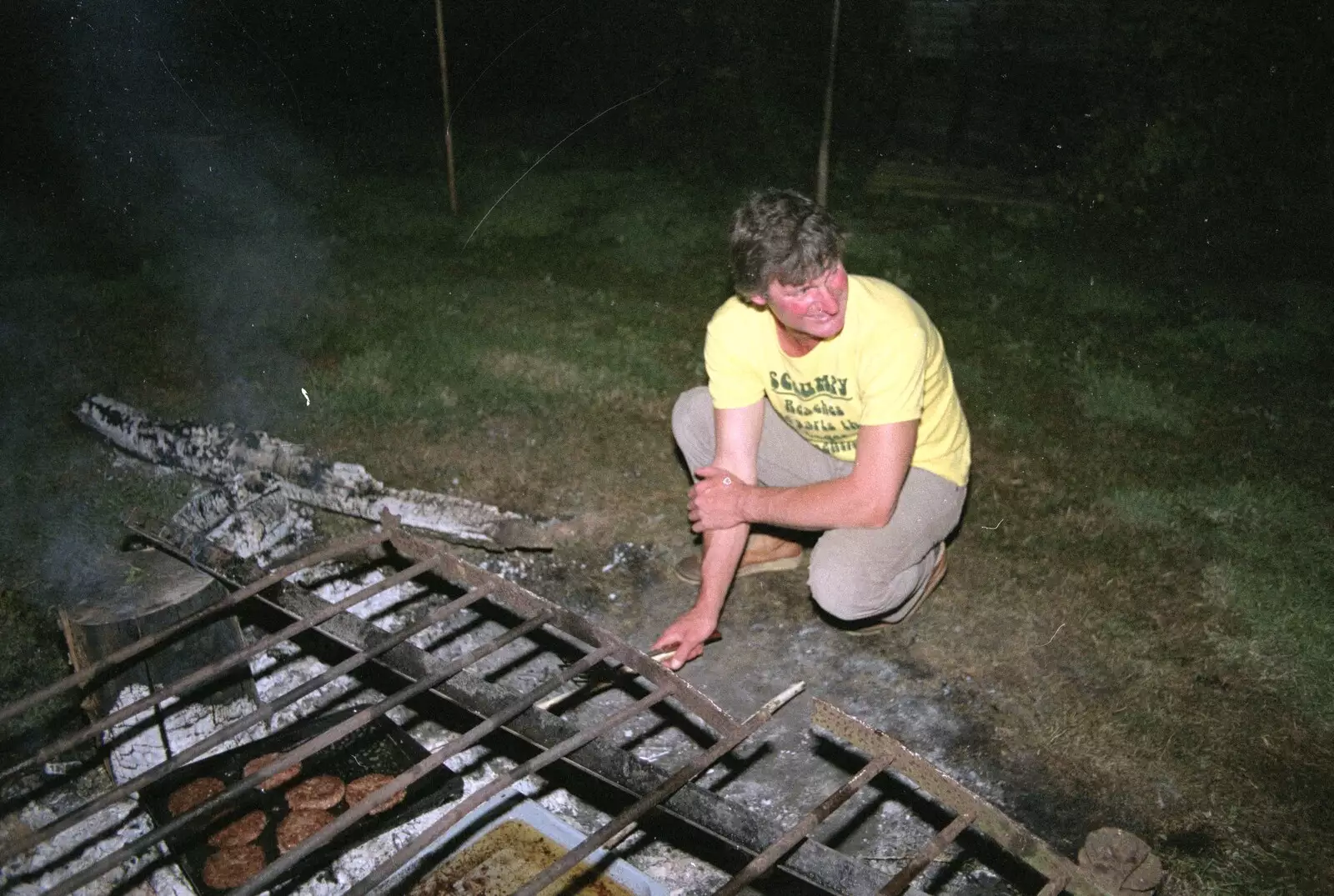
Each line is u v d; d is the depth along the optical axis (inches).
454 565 102.2
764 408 118.7
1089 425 181.0
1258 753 112.7
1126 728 115.7
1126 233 290.0
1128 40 312.5
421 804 103.2
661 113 375.2
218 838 100.0
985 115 350.3
